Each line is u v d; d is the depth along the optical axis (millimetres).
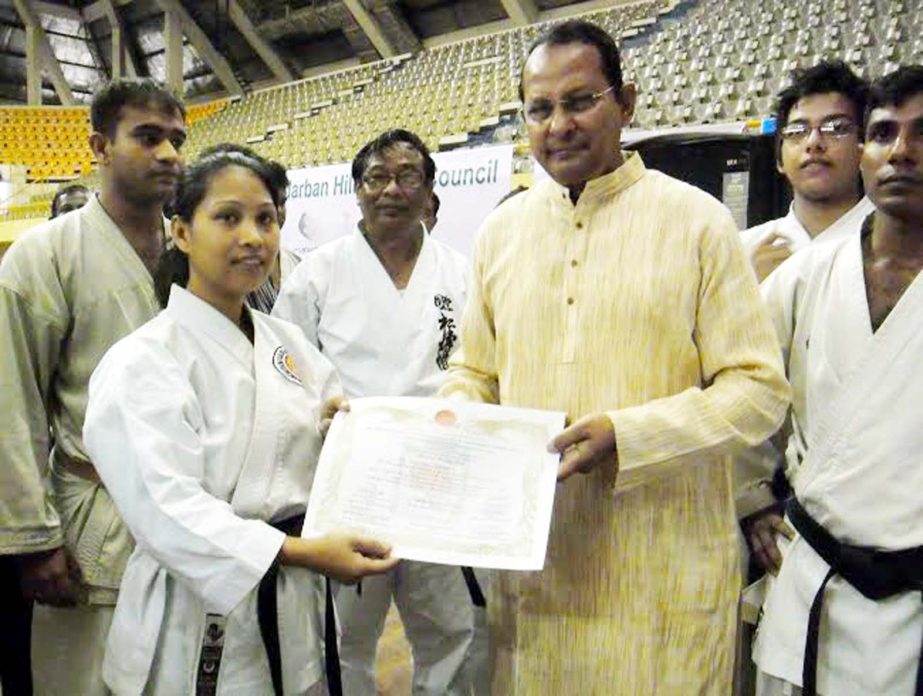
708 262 1223
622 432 1156
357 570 1144
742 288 1227
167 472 1132
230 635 1214
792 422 1544
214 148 1341
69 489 1609
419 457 1241
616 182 1281
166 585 1241
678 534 1255
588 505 1277
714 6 8406
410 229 2143
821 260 1377
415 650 2156
